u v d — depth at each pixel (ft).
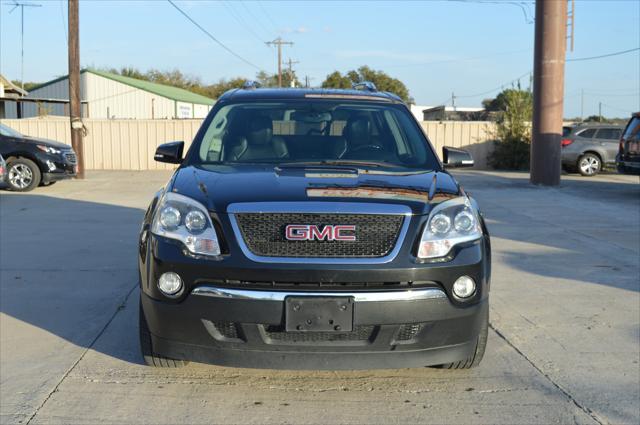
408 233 11.38
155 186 52.65
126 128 74.54
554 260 24.68
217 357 11.46
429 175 13.84
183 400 12.18
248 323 11.05
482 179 62.39
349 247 11.19
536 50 54.19
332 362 11.30
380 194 12.00
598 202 43.55
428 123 77.97
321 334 11.24
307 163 14.67
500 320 17.29
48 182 50.21
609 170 72.54
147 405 11.94
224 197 11.78
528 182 58.75
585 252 26.23
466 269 11.56
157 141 74.54
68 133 75.15
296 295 10.91
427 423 11.44
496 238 29.30
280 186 12.25
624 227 32.83
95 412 11.61
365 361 11.34
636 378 13.48
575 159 66.64
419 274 11.18
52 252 25.03
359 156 15.19
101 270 22.13
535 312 18.03
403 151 15.47
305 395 12.51
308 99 16.75
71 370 13.50
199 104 183.11
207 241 11.32
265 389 12.74
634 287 20.77
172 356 11.78
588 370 13.89
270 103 16.51
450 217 11.86
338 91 17.58
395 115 16.60
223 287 11.06
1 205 39.37
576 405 12.20
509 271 22.86
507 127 77.30
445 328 11.53
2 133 48.06
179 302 11.35
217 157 14.94
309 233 11.16
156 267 11.56
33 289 19.69
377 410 11.92
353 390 12.77
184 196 12.09
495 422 11.51
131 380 13.01
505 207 40.55
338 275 10.94
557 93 54.03
